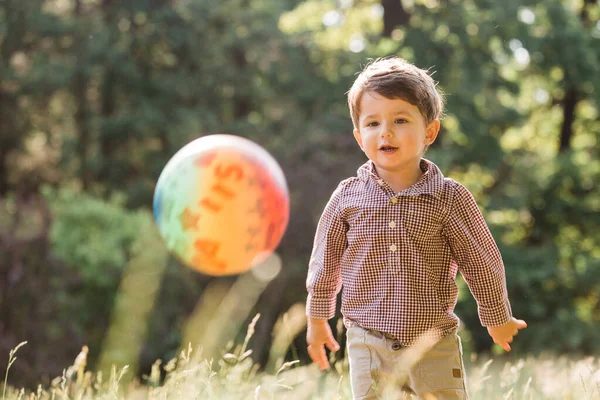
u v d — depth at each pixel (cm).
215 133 1791
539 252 1791
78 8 1994
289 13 2142
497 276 269
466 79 1719
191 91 1902
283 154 1636
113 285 1307
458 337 273
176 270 1338
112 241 1323
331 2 2123
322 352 293
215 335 181
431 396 248
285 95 1923
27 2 1864
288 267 1467
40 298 1216
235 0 1959
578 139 2230
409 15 1848
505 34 1753
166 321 1307
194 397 262
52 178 2070
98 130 1856
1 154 2030
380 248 267
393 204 267
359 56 1839
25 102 1986
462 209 271
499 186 1986
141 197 1828
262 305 1367
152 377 302
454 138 1848
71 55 1881
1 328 1178
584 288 1783
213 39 1928
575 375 360
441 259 271
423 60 1714
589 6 2036
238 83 1920
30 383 1147
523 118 1873
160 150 1905
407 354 251
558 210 1934
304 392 272
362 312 270
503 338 274
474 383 341
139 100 1878
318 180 1537
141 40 1877
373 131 267
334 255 284
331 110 1848
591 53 1844
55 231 1284
